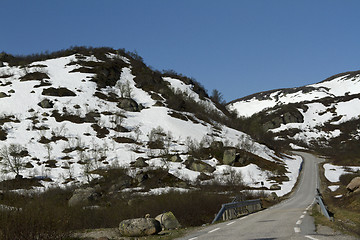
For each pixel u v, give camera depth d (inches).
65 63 7037.4
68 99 5265.8
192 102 6688.0
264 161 4237.2
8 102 4845.0
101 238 569.6
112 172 3038.9
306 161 5206.7
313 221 665.6
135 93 6328.7
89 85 6008.9
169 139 4431.6
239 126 6515.8
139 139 4365.2
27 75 5974.4
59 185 2758.4
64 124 4446.4
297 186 3267.7
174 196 1622.8
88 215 1094.4
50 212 641.0
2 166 3073.3
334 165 4611.2
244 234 503.2
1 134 3882.9
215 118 6368.1
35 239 516.1
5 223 510.3
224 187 2878.9
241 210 1112.2
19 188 2551.7
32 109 4731.8
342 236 446.3
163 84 7258.9
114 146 3998.5
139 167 3326.8
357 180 1252.5
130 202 1630.2
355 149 5270.7
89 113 4879.4
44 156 3503.9
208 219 1273.4
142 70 7608.3
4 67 6628.9
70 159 3496.6
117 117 4874.5
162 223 817.5
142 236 623.2
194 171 3501.5
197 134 4894.2
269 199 2247.8
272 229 549.3
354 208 924.0
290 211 1045.8
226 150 3939.5
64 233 578.2
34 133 4062.5
